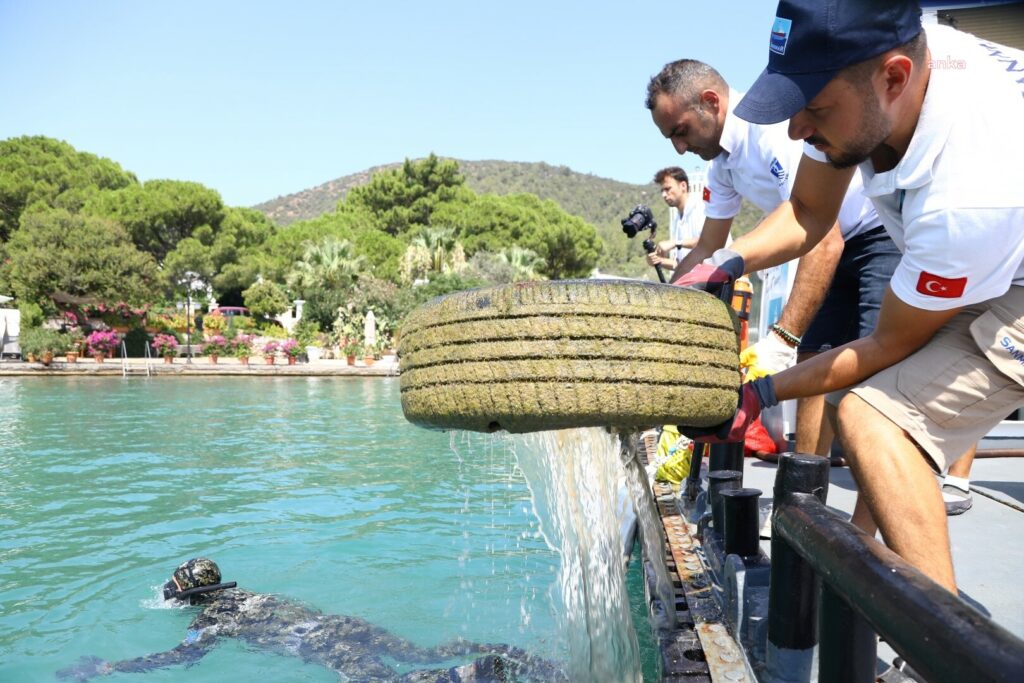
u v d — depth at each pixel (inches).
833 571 49.0
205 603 161.3
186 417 503.8
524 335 65.5
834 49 64.8
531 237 2049.7
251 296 1727.4
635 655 109.1
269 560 190.7
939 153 69.8
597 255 2199.8
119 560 193.0
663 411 65.8
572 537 125.6
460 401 67.4
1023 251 70.4
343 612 157.5
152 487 277.4
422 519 226.4
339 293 1432.1
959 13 224.8
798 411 146.8
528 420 65.9
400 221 2309.3
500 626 145.9
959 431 75.5
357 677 128.6
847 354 79.3
